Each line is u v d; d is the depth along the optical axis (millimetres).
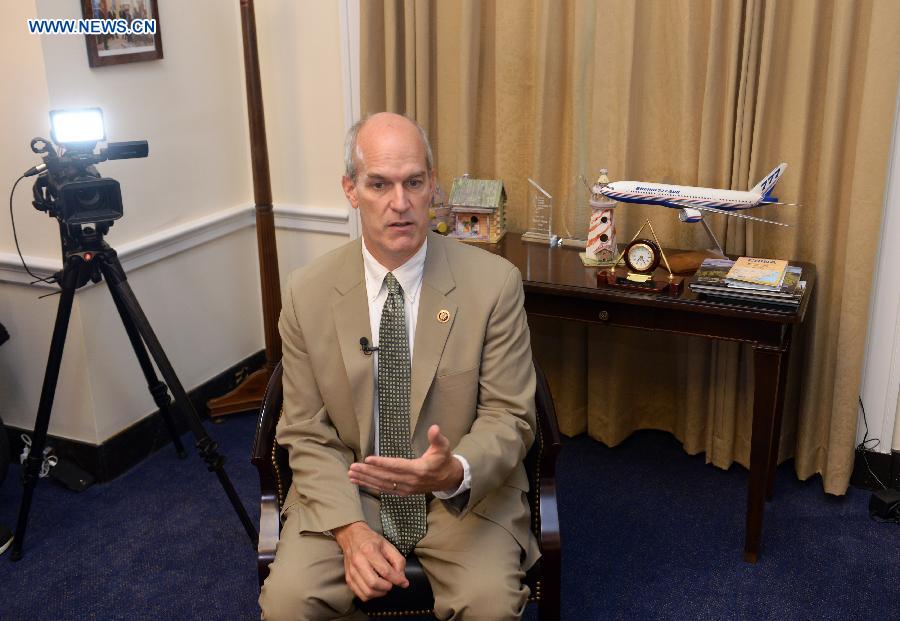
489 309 1948
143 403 3158
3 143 2768
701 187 2730
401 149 1849
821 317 2725
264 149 3174
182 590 2494
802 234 2746
